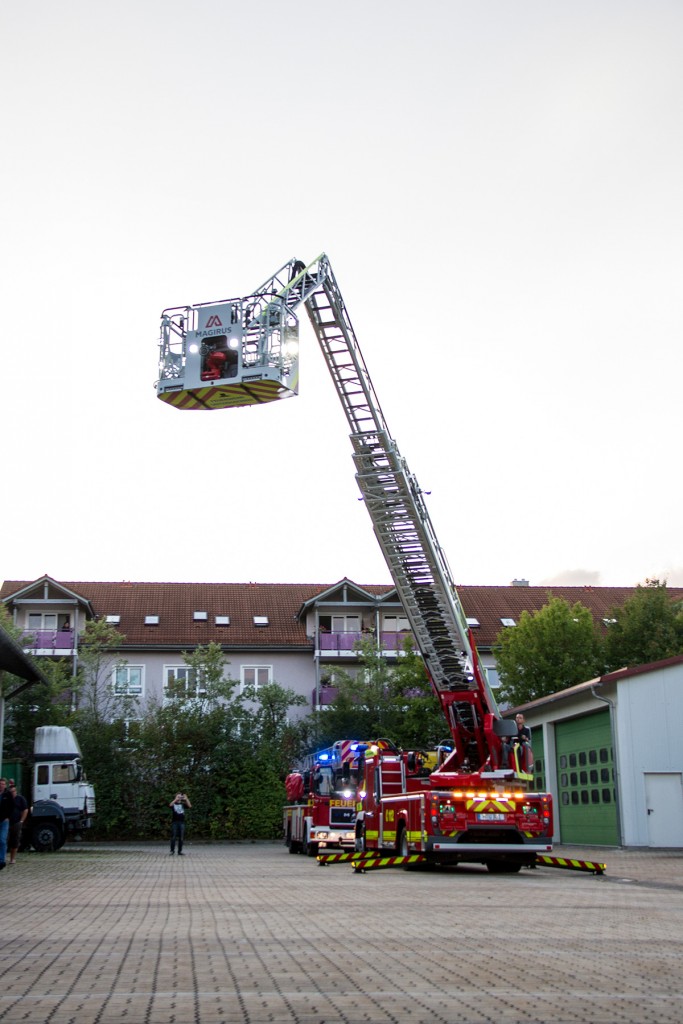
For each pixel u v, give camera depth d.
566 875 20.22
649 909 12.89
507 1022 5.95
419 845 20.67
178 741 44.41
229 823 43.97
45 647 50.47
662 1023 5.91
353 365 21.22
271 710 47.06
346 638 52.41
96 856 29.86
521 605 57.84
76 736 43.59
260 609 56.34
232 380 19.03
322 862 24.78
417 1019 6.03
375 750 24.14
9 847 24.80
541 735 38.28
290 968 7.97
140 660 52.59
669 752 30.12
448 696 22.84
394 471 21.44
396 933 10.25
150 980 7.42
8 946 9.30
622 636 43.34
